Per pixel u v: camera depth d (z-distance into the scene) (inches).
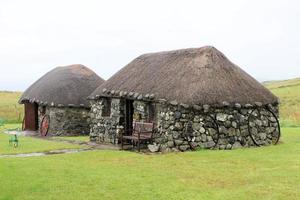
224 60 943.0
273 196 489.4
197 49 960.3
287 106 2178.9
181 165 674.8
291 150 800.9
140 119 929.5
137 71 1025.5
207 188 536.1
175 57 983.0
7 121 1736.0
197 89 845.8
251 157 724.0
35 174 617.3
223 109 847.7
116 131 991.6
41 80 1441.9
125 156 775.7
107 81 1084.5
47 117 1279.5
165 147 848.3
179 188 536.4
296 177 566.3
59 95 1277.1
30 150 876.6
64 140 1095.0
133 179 583.8
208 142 834.8
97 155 790.5
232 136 851.4
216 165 667.4
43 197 511.5
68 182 572.1
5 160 731.4
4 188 547.8
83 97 1288.1
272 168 630.5
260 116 886.4
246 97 872.3
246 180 568.1
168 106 852.6
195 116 834.8
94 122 1067.9
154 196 505.0
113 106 1006.4
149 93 901.8
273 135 903.1
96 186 551.2
